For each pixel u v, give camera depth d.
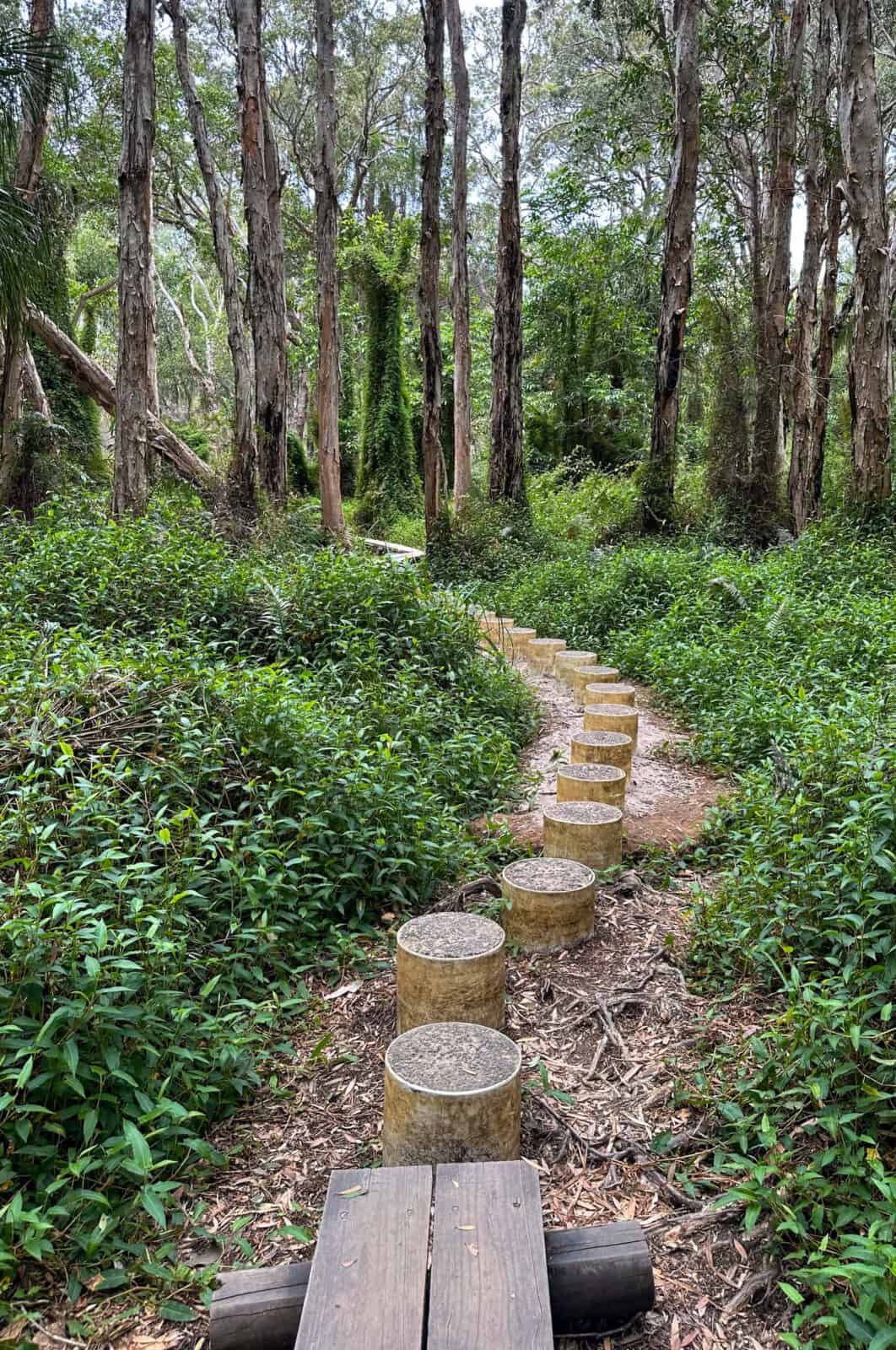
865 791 3.55
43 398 16.11
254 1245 2.27
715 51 16.78
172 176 24.11
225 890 3.60
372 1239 1.84
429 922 3.29
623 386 26.28
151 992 2.82
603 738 5.73
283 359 15.74
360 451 27.61
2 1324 2.02
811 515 16.31
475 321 31.31
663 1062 2.96
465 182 19.06
